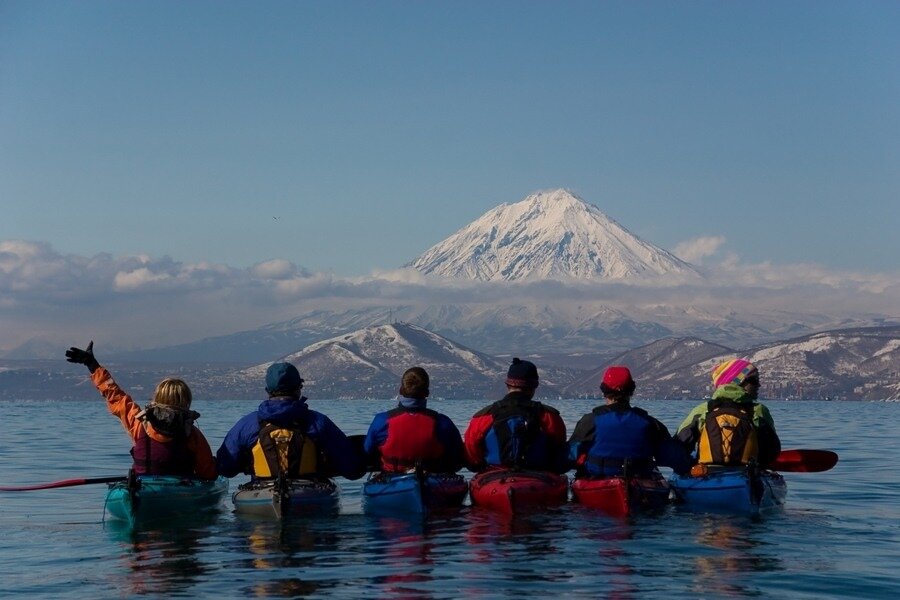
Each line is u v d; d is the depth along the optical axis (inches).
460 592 398.3
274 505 580.1
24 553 493.4
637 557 472.1
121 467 1082.7
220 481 636.7
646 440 621.3
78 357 603.8
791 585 412.5
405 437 621.9
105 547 508.7
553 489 619.5
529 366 647.8
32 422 2950.3
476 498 631.2
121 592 402.6
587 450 629.9
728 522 580.1
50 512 652.7
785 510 644.7
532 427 630.5
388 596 391.9
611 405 629.9
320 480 606.5
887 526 573.6
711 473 631.8
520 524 569.9
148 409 593.6
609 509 606.5
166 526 571.8
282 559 470.6
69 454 1304.1
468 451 651.5
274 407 602.2
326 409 5994.1
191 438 603.2
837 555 480.1
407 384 634.8
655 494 609.3
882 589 406.6
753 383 653.9
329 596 392.2
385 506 611.8
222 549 499.2
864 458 1210.0
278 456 596.7
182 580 424.8
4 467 1082.7
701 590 402.6
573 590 401.7
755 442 635.5
